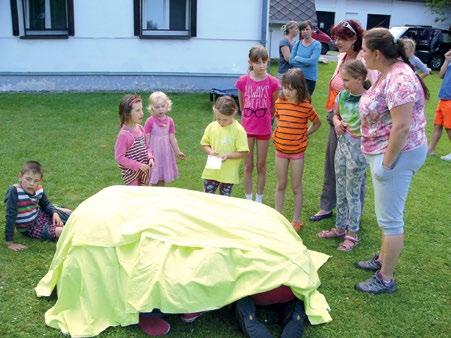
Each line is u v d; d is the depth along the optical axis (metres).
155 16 11.48
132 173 4.87
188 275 3.21
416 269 4.39
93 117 9.17
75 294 3.46
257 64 5.05
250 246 3.43
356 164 4.40
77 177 6.22
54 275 3.69
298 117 4.70
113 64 11.54
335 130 4.58
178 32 11.61
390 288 3.96
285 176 4.93
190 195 3.91
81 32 11.24
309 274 3.46
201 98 11.05
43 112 9.43
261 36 11.62
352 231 4.65
